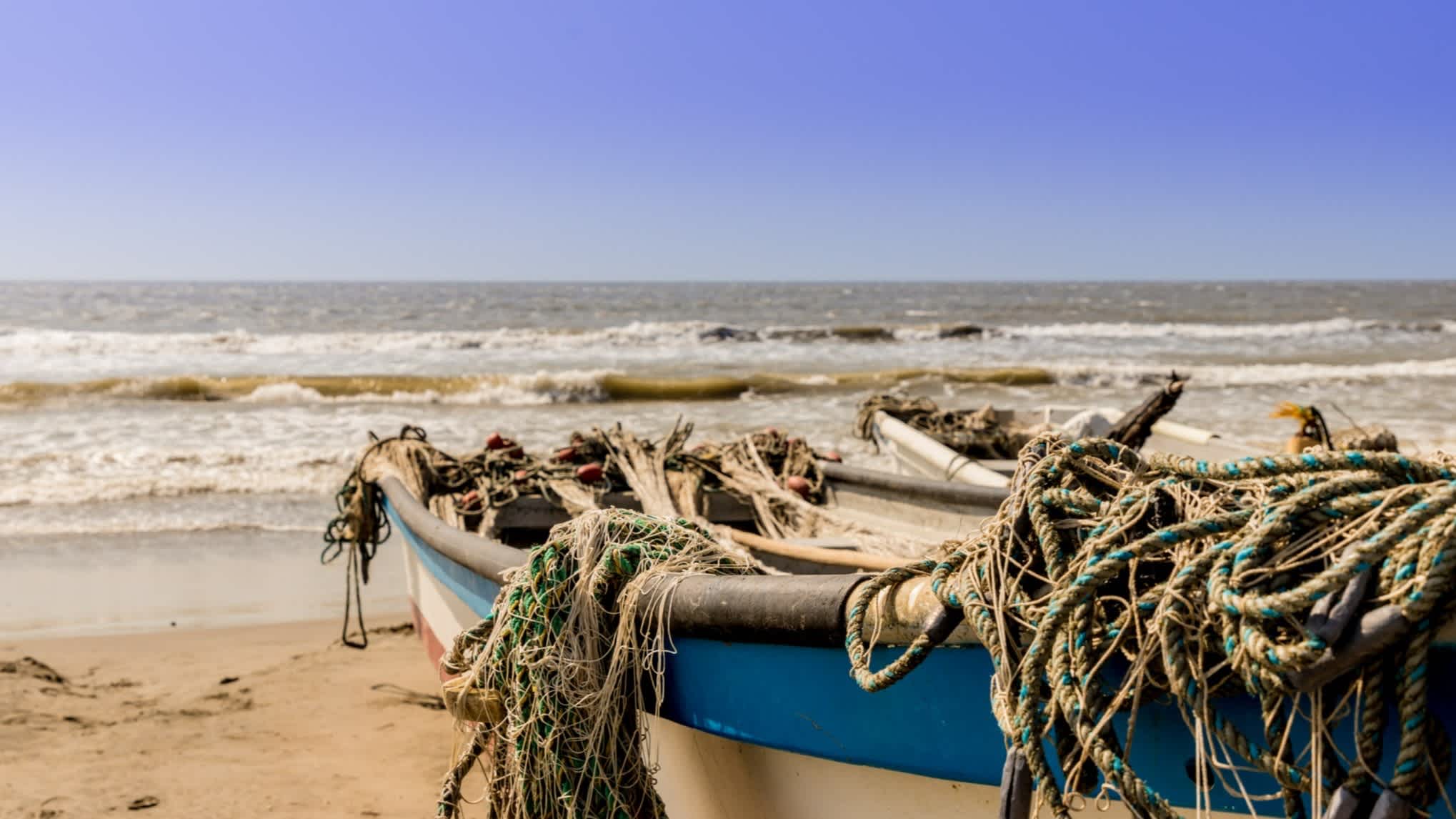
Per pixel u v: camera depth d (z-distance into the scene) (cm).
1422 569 167
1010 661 215
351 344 3152
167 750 548
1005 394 2316
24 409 1900
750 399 2167
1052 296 8756
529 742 300
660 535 309
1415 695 171
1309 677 173
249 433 1636
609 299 7375
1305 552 182
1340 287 12669
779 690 272
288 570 961
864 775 267
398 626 800
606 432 739
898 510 654
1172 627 192
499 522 638
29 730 570
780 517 654
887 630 241
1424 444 1444
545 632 301
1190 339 3856
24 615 816
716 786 313
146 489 1240
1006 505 230
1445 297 8881
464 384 2159
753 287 12700
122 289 9500
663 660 293
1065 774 211
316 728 583
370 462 711
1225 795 217
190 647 742
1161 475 218
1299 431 808
